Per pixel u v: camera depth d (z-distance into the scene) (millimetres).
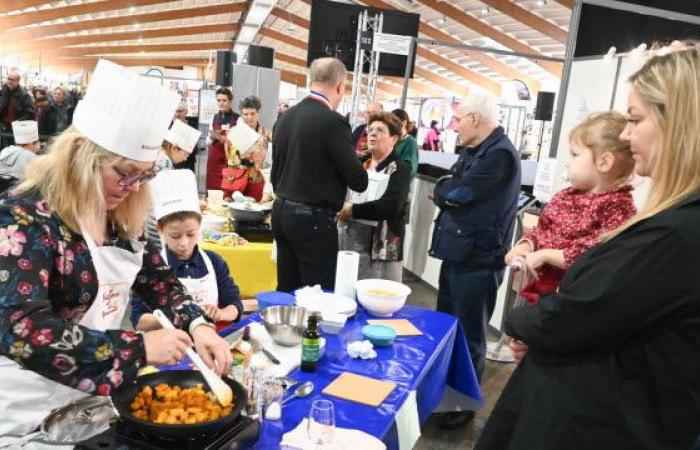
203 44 21125
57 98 9430
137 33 18219
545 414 1118
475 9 11383
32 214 1055
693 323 943
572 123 3062
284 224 2848
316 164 2752
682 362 956
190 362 1561
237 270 3062
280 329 1730
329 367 1700
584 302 1038
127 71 1096
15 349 988
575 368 1092
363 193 3162
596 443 1043
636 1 3762
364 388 1559
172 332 1136
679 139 981
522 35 11961
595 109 2902
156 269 1409
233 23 17938
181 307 1397
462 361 2293
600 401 1042
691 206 966
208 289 2086
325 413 1219
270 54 7523
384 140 3234
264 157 4312
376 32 5266
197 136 3645
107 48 21875
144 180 1179
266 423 1331
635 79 1080
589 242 1792
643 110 1051
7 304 992
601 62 2863
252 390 1381
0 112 7512
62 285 1112
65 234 1101
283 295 2141
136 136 1098
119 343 1054
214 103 6723
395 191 3064
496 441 1266
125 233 1262
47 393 1156
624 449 1015
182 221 1976
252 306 2787
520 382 1242
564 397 1093
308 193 2783
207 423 1018
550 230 2012
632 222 1028
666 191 1009
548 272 1958
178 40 20906
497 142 2648
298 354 1722
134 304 1850
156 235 1982
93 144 1086
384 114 3268
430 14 12547
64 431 1124
